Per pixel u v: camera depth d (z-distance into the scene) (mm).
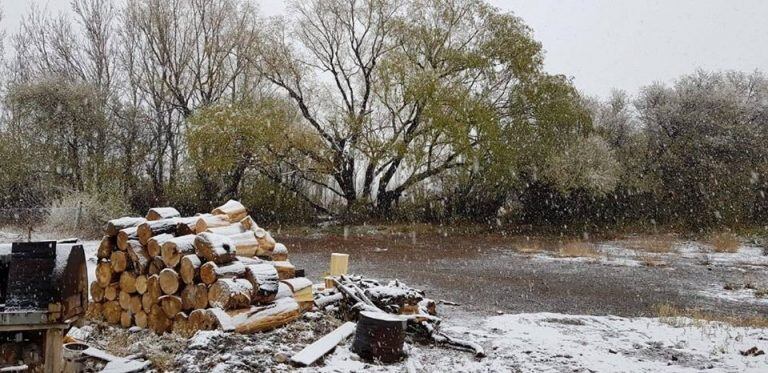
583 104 31125
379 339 6266
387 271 14930
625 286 13477
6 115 25891
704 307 11172
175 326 6969
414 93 26625
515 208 30594
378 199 30000
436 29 29375
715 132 30656
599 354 7168
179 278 7023
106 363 5648
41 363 4469
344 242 22422
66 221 18766
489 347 7293
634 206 30109
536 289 12758
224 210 8547
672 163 30203
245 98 28234
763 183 28562
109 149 27047
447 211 30562
